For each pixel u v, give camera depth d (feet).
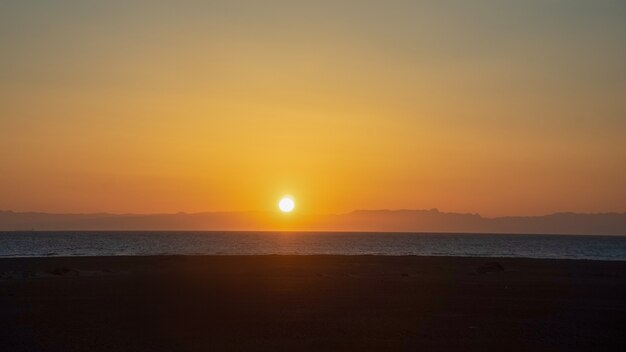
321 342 71.56
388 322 86.69
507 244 597.93
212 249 403.95
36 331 78.02
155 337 74.23
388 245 529.45
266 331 78.64
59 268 166.20
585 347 70.69
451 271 188.55
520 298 118.42
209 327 81.51
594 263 240.32
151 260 228.22
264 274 168.66
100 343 70.33
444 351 67.10
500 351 67.51
